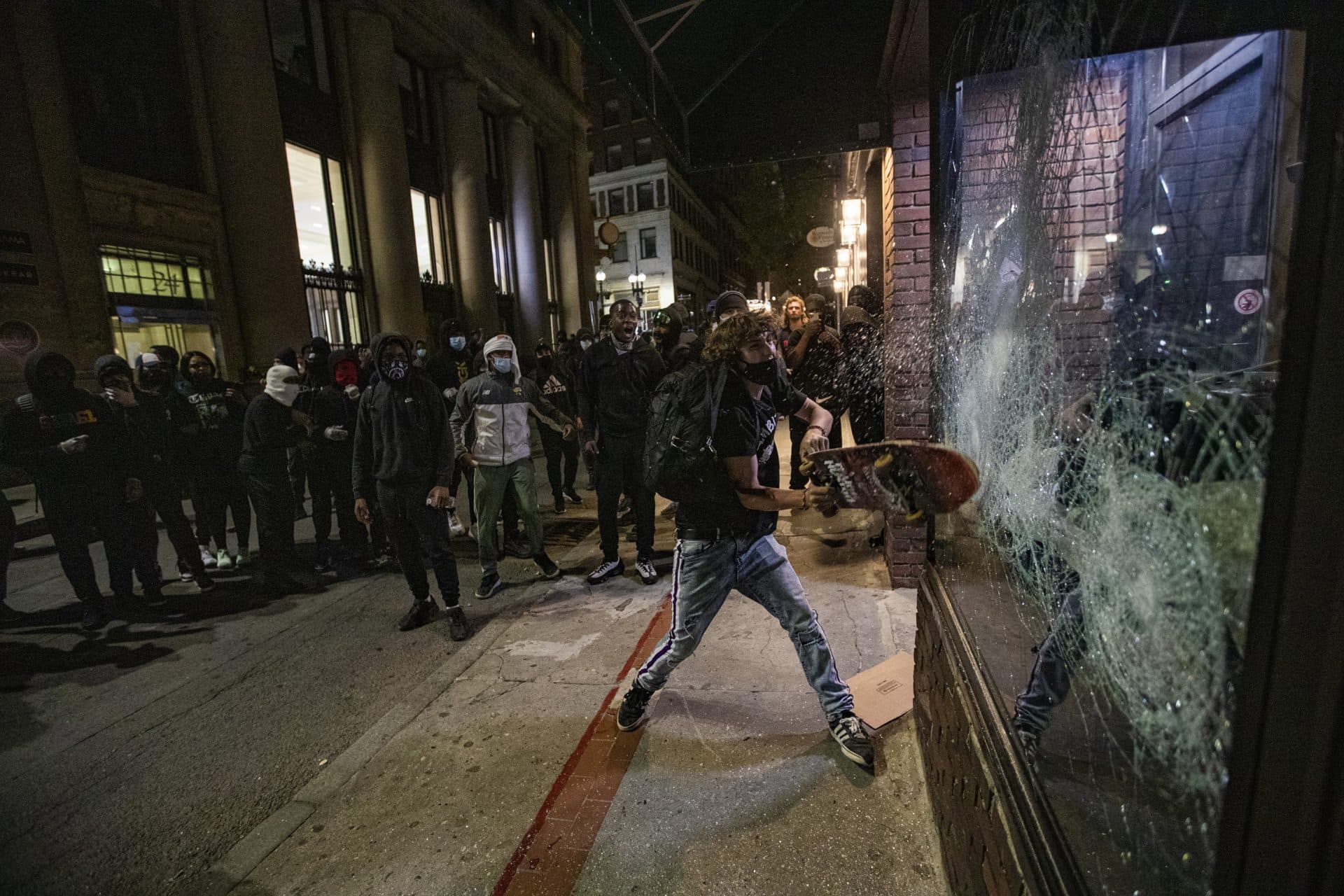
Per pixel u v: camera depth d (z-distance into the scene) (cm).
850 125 402
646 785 221
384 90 1304
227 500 533
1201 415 62
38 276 810
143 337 932
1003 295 137
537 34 1984
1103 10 79
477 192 1623
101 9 887
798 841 193
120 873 207
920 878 177
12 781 258
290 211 1091
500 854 199
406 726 273
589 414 430
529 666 317
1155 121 73
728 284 5953
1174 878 69
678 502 219
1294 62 56
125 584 426
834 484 158
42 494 398
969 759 145
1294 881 53
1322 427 48
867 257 688
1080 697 95
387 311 1343
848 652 300
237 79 1009
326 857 204
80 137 870
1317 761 50
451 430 382
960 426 180
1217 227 63
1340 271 46
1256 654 54
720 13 349
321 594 457
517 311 1922
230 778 253
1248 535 56
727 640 320
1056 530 105
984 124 154
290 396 473
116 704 316
